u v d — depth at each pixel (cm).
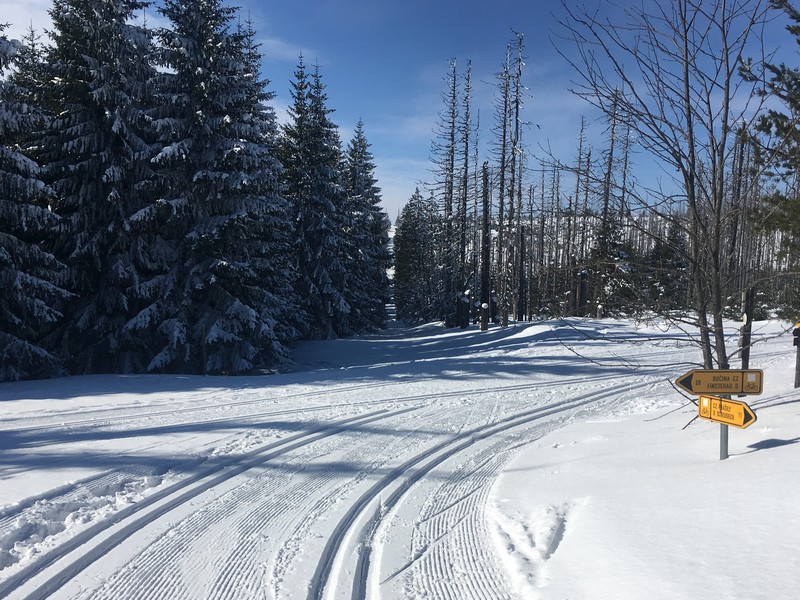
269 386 1364
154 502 571
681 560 364
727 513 426
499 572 421
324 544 475
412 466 728
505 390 1334
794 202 846
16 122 1548
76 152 1770
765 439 656
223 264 1833
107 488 598
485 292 2838
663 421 916
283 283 2469
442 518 544
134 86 1877
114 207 1822
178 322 1852
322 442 838
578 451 769
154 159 1770
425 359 1988
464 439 880
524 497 588
